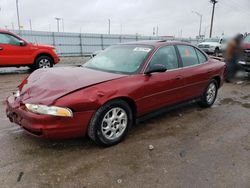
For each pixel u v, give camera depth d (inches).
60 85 134.4
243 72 424.8
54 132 123.6
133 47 180.7
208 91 220.4
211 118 197.2
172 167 123.5
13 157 127.9
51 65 443.5
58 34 1052.5
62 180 110.7
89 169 119.6
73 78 143.0
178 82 179.5
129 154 134.8
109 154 134.1
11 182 108.1
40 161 125.1
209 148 144.9
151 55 165.8
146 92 155.6
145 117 164.7
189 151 140.5
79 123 128.3
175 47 187.8
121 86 142.3
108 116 139.9
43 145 141.1
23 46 402.0
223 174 118.7
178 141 152.9
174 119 191.8
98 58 186.4
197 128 175.2
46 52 430.9
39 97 127.7
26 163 123.0
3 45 381.7
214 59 236.5
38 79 148.3
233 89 318.0
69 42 1084.5
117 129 145.8
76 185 107.7
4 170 116.5
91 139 139.0
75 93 127.3
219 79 231.0
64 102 123.0
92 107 130.0
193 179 114.2
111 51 187.6
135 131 165.9
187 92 192.5
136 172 118.3
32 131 126.5
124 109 146.5
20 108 130.3
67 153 133.6
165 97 172.1
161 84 165.2
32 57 414.3
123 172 118.0
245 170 122.6
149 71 156.9
